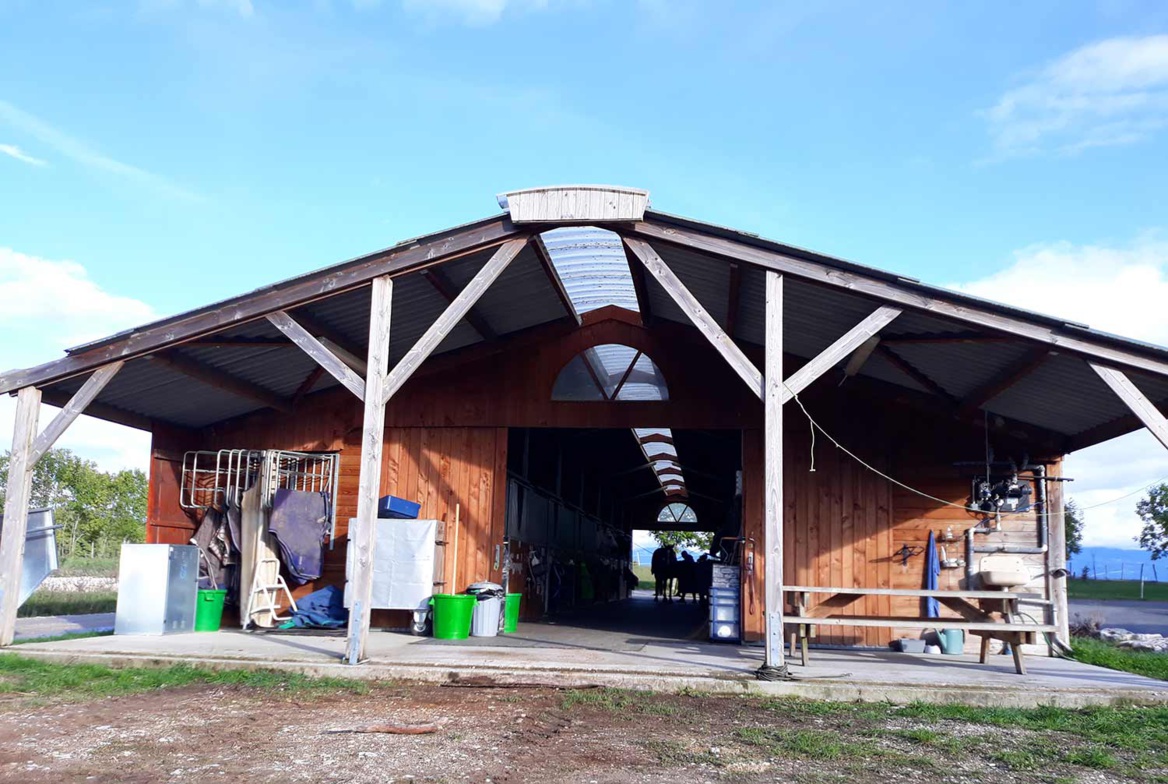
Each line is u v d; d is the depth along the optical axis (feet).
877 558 33.30
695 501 89.25
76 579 64.75
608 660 26.14
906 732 18.49
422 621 33.14
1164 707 21.31
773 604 23.72
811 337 32.14
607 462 64.80
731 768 15.55
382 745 16.98
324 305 30.04
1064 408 29.71
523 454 43.88
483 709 20.65
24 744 16.88
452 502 36.37
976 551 32.94
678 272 30.27
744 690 22.84
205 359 31.45
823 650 31.78
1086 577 164.96
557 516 52.70
